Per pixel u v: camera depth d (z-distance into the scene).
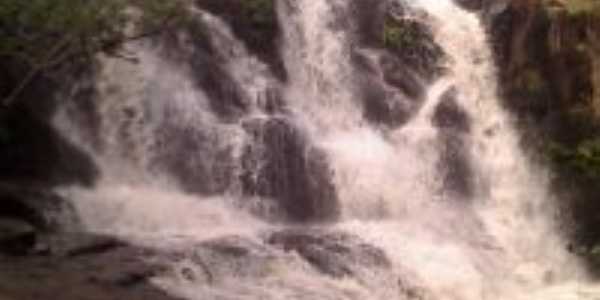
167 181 21.67
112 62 21.98
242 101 22.97
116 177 21.50
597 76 23.72
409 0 25.48
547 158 23.55
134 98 22.09
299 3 24.27
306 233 19.67
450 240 21.66
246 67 23.33
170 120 22.16
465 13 25.64
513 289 20.55
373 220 22.09
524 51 24.42
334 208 21.83
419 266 19.58
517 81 24.34
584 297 20.08
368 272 18.70
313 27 24.36
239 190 21.39
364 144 23.30
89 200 20.14
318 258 18.56
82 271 16.64
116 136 21.83
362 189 22.25
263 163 21.52
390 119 23.98
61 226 19.23
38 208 19.12
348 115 23.95
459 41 25.23
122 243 18.27
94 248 17.77
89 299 15.42
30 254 17.28
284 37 23.91
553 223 23.16
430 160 23.52
